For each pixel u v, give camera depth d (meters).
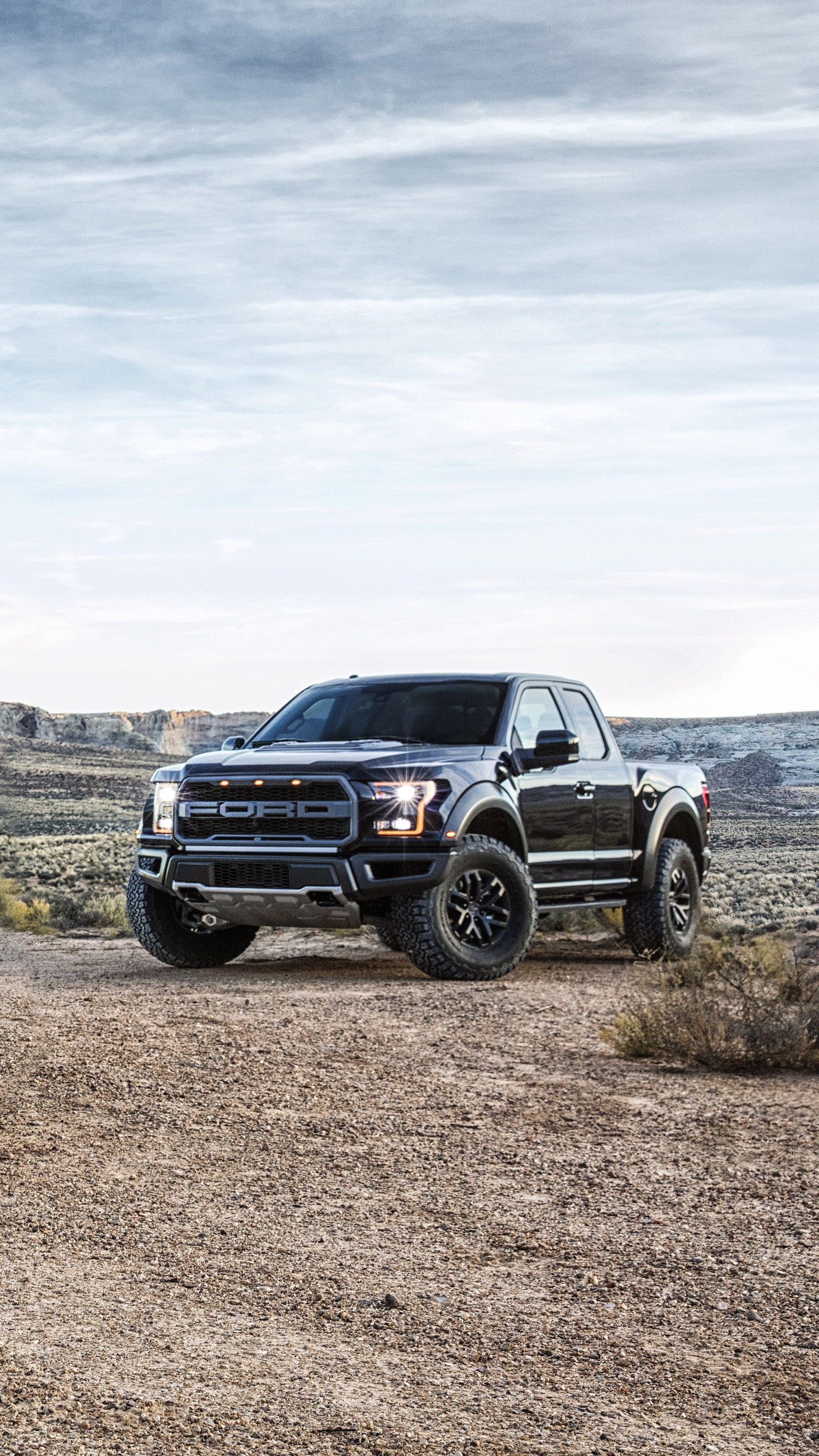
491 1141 5.55
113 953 13.33
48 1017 8.13
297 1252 4.18
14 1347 3.35
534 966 11.40
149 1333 3.49
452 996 9.21
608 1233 4.38
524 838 10.58
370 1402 3.08
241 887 10.10
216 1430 2.91
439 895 9.93
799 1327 3.57
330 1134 5.61
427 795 9.78
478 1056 7.23
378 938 14.34
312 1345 3.44
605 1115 6.00
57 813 91.56
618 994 9.47
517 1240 4.31
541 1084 6.61
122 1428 2.91
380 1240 4.30
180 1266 4.04
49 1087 6.28
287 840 9.88
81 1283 3.87
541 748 10.58
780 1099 6.32
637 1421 3.00
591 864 11.27
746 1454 2.84
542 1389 3.18
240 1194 4.79
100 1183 4.88
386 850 9.71
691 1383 3.21
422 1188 4.88
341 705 11.44
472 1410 3.05
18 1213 4.52
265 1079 6.55
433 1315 3.66
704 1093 6.45
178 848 10.42
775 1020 7.25
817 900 24.16
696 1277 3.96
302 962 11.88
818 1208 4.62
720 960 10.45
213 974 10.87
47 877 30.14
